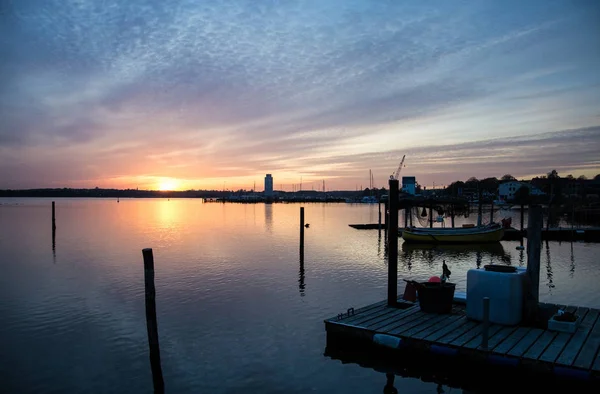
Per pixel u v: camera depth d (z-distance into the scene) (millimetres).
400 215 93625
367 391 10391
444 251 36250
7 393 10367
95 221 69750
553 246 38625
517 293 11945
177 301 18297
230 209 136250
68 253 32531
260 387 10609
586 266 27797
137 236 45375
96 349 13062
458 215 90750
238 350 12883
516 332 11414
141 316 16297
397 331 11750
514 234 45375
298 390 10469
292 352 12727
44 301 18453
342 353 12516
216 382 10875
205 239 42719
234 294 19531
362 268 26312
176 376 11219
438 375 10961
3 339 13891
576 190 117375
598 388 8945
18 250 34156
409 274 25250
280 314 16453
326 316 16234
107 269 25906
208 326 15055
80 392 10422
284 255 31594
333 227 59938
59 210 113375
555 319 11562
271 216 90750
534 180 140375
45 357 12461
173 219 77625
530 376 9719
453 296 14172
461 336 11203
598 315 12805
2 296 19312
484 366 10195
